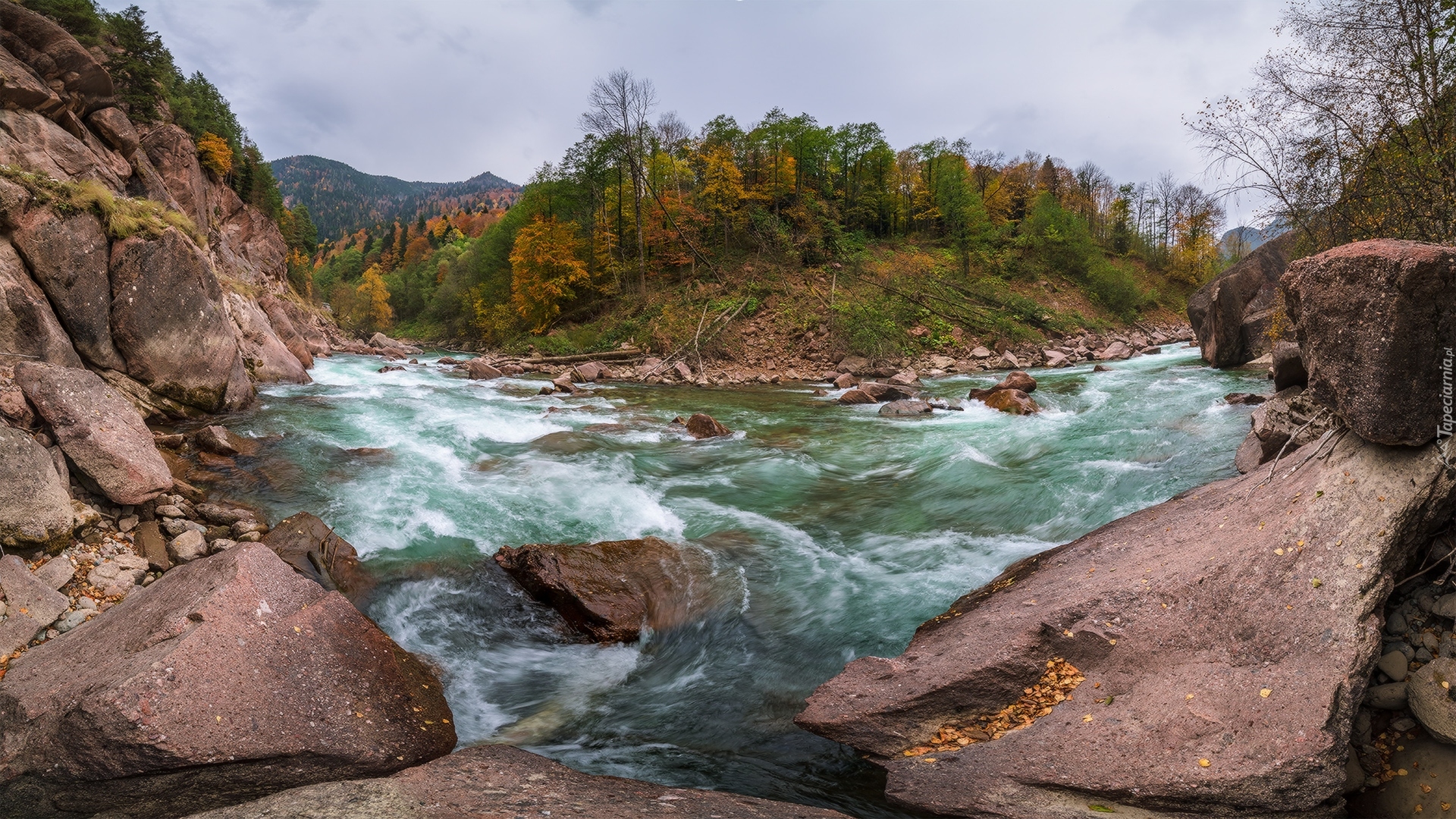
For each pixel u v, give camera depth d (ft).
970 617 19.76
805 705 18.44
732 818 13.09
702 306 124.36
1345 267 15.79
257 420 38.24
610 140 145.38
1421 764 13.06
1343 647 13.64
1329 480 16.46
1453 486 14.24
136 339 33.30
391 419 43.06
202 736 13.51
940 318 122.11
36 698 14.19
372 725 15.62
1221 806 12.55
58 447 22.49
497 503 30.68
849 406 66.13
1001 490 33.22
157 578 21.45
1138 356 105.91
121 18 118.73
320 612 17.88
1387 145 29.30
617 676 20.57
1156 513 22.94
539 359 107.86
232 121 194.49
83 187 32.71
